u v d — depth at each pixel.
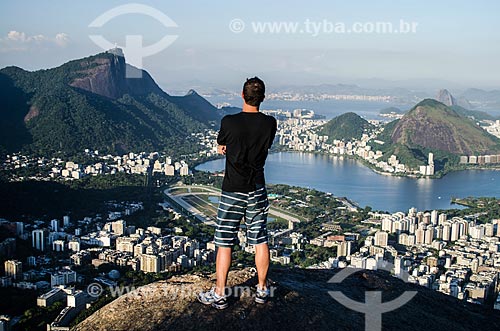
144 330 6.25
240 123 6.27
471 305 9.16
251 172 6.41
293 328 6.43
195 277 7.48
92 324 6.65
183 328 6.23
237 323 6.34
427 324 7.76
